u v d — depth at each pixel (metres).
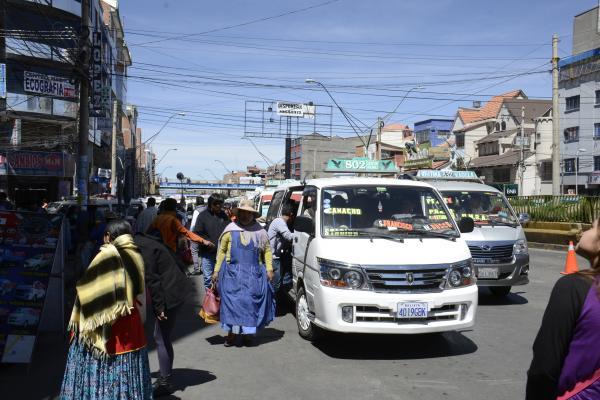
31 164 30.06
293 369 5.90
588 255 2.43
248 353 6.54
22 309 5.92
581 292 2.33
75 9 29.00
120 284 4.03
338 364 6.08
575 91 48.06
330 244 6.54
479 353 6.51
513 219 10.56
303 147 67.94
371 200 7.26
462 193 11.10
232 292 6.62
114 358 4.04
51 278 7.07
